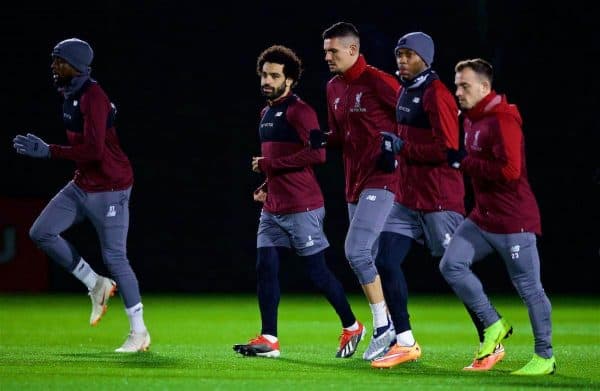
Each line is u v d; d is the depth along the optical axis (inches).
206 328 1526.8
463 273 926.4
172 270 2333.9
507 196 901.8
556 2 2329.0
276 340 1055.6
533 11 2333.9
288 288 2313.0
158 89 2335.1
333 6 2324.1
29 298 2065.7
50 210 1073.5
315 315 1787.6
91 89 1046.4
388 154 950.4
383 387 792.3
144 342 1091.9
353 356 1072.8
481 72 898.7
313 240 1057.5
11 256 2193.7
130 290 1083.3
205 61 2342.5
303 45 2333.9
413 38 955.3
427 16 2330.2
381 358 961.5
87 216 1080.8
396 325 969.5
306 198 1056.2
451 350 1170.6
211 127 2343.8
